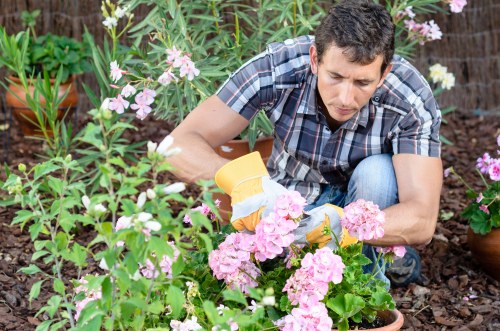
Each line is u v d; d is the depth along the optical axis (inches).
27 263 136.7
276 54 110.0
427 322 121.4
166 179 174.6
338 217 98.9
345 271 96.9
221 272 95.6
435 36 155.1
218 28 151.5
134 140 198.1
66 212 90.4
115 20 142.7
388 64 99.6
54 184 91.4
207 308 79.8
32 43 196.4
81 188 92.0
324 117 110.0
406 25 159.2
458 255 143.5
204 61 139.7
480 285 132.6
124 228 80.4
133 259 79.0
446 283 134.0
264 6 148.5
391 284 131.4
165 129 204.8
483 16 209.3
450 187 176.1
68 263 136.3
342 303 95.5
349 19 94.8
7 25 206.1
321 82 98.7
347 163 113.3
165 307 96.5
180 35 143.0
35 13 199.5
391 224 102.8
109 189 82.1
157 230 79.0
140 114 129.6
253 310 94.1
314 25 154.4
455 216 159.5
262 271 103.4
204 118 110.3
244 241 94.6
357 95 97.6
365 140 111.0
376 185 108.6
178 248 83.7
